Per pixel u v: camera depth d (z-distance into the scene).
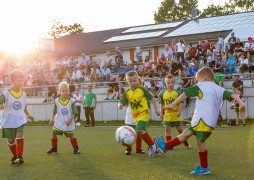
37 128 17.09
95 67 22.64
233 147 7.59
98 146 8.59
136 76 6.74
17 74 6.20
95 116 20.56
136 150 7.25
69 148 8.28
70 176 4.97
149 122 17.66
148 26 35.56
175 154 6.83
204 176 4.71
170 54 20.84
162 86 17.83
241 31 23.70
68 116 7.36
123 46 30.45
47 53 36.75
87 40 38.56
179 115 7.53
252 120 16.09
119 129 6.37
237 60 19.89
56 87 22.34
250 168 5.25
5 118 6.18
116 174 5.02
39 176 5.02
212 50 20.23
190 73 18.64
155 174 4.93
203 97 4.81
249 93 16.52
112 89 20.38
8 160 6.65
